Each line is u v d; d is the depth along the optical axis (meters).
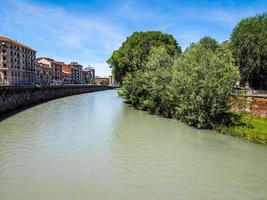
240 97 32.84
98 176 16.89
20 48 106.00
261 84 47.59
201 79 29.59
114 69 60.44
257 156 20.75
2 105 42.19
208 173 17.48
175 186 15.57
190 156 20.78
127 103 64.50
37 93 66.56
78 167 18.39
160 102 42.09
